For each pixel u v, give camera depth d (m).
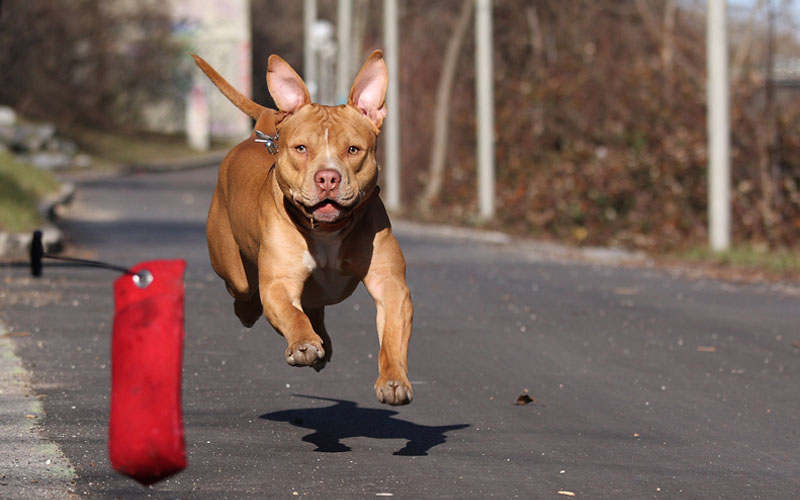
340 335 12.19
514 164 30.89
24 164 33.78
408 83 37.44
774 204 23.48
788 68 25.23
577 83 29.48
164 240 22.44
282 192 6.79
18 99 55.59
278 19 84.50
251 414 8.45
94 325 12.02
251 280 7.96
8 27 54.41
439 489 6.55
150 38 62.50
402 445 7.64
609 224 25.58
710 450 7.78
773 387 10.04
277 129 6.79
